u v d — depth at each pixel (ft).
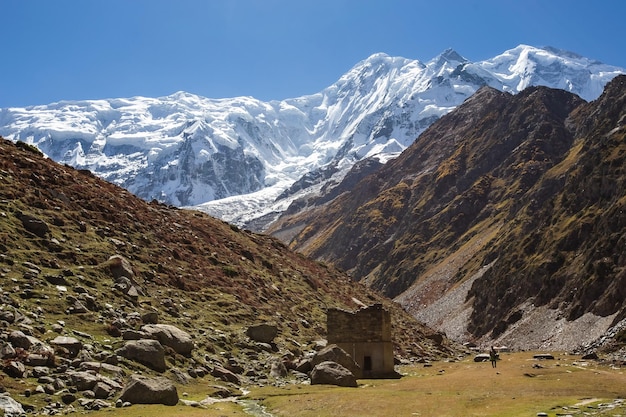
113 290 151.74
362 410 106.11
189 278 192.65
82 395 98.22
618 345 242.58
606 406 110.11
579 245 471.62
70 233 173.47
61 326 121.39
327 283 291.99
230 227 291.58
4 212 161.58
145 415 91.04
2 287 128.77
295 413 105.19
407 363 209.26
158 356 120.06
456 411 105.40
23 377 97.66
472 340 480.23
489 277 543.39
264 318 190.80
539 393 126.72
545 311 427.74
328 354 155.02
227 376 132.57
